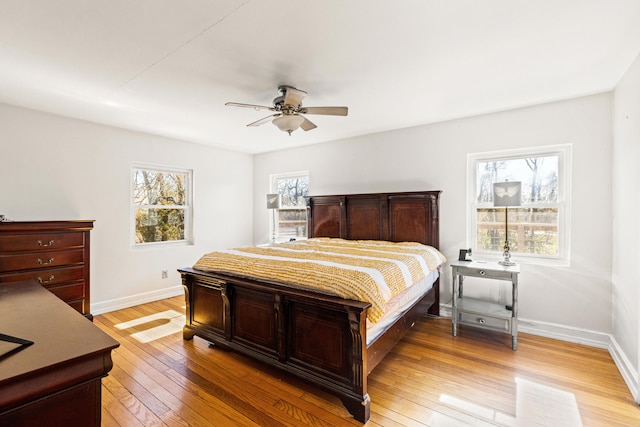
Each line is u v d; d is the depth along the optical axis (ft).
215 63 7.30
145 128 12.87
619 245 8.43
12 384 2.21
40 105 10.12
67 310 3.80
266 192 17.99
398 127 12.98
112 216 12.55
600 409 6.39
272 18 5.57
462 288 11.48
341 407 6.49
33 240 9.35
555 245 10.30
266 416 6.21
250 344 8.06
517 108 10.61
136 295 13.29
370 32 6.05
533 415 6.20
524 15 5.54
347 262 8.23
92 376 2.62
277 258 8.98
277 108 8.89
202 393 6.95
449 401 6.66
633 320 7.20
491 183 11.47
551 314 10.01
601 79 8.34
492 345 9.39
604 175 9.24
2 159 9.95
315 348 6.84
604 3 5.21
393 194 12.82
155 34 6.08
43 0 5.02
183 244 15.30
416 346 9.32
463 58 7.14
